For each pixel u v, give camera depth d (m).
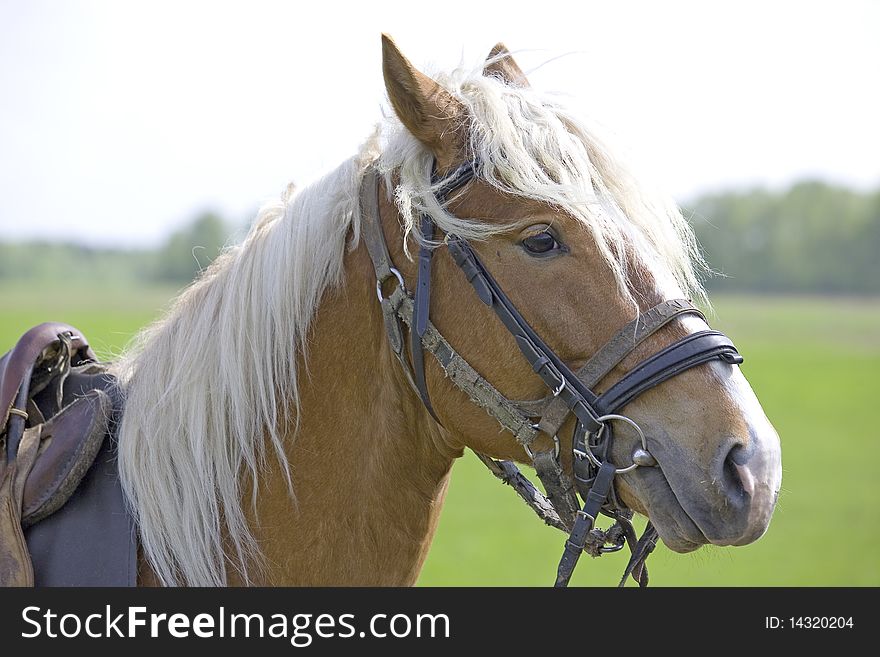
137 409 3.02
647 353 2.71
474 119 2.90
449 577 10.03
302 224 3.13
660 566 11.47
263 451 3.04
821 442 24.86
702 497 2.57
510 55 3.25
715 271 3.31
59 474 2.88
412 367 2.98
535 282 2.79
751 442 2.59
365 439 3.06
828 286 94.44
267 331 3.05
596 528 2.83
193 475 2.97
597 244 2.75
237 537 2.98
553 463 2.82
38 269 96.06
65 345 3.15
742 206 102.81
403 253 2.98
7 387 2.95
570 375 2.75
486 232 2.82
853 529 14.37
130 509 2.95
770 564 11.64
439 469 3.18
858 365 47.03
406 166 2.96
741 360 2.73
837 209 101.25
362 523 3.06
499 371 2.84
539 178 2.75
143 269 97.44
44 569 2.81
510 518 14.88
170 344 3.12
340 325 3.08
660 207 2.88
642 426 2.69
